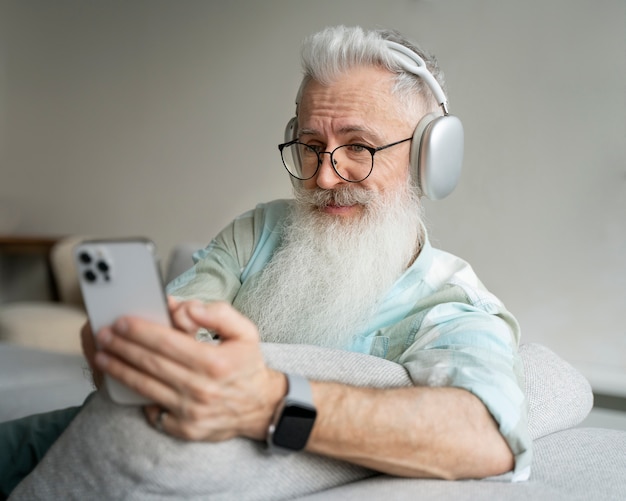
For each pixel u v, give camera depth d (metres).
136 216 4.14
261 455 0.74
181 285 1.28
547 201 2.85
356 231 1.14
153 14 4.04
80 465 0.73
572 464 0.99
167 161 4.02
